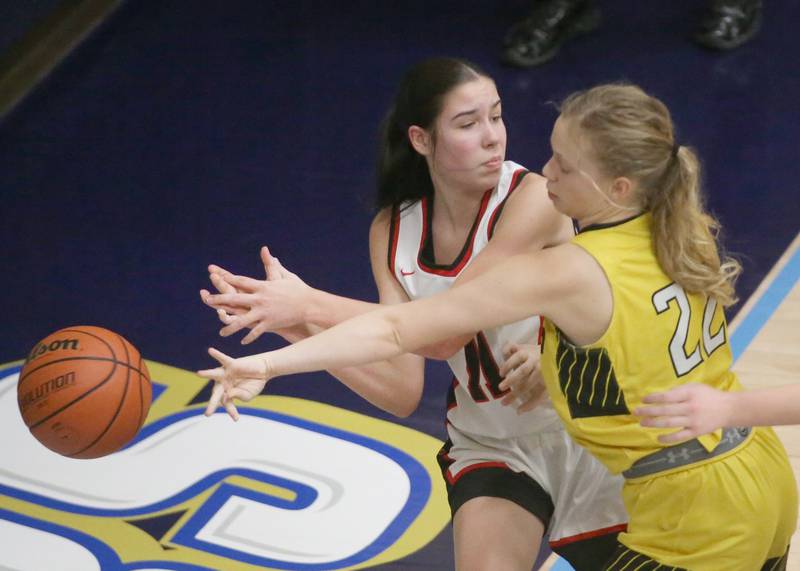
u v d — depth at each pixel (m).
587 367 6.05
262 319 6.72
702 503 6.10
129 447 10.35
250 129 15.06
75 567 9.09
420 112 6.92
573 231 7.23
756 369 10.68
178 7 17.52
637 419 6.11
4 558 9.18
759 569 6.28
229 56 16.45
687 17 16.59
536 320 7.18
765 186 13.45
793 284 11.94
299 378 11.15
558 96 15.10
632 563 6.27
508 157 13.93
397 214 7.50
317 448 10.24
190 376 11.25
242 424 10.57
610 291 5.91
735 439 6.16
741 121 14.55
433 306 6.01
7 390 11.09
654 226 6.00
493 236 7.04
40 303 12.34
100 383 6.64
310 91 15.68
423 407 10.73
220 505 9.68
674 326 6.00
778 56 15.75
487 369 7.32
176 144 14.87
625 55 15.88
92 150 14.83
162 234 13.35
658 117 5.90
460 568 7.02
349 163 14.35
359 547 9.18
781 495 6.27
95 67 16.33
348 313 6.87
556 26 15.73
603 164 5.86
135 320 12.06
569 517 7.39
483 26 16.67
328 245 13.02
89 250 13.15
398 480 9.86
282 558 9.11
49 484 9.98
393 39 16.56
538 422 7.39
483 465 7.46
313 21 17.08
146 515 9.60
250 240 13.16
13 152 14.83
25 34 16.50
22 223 13.60
